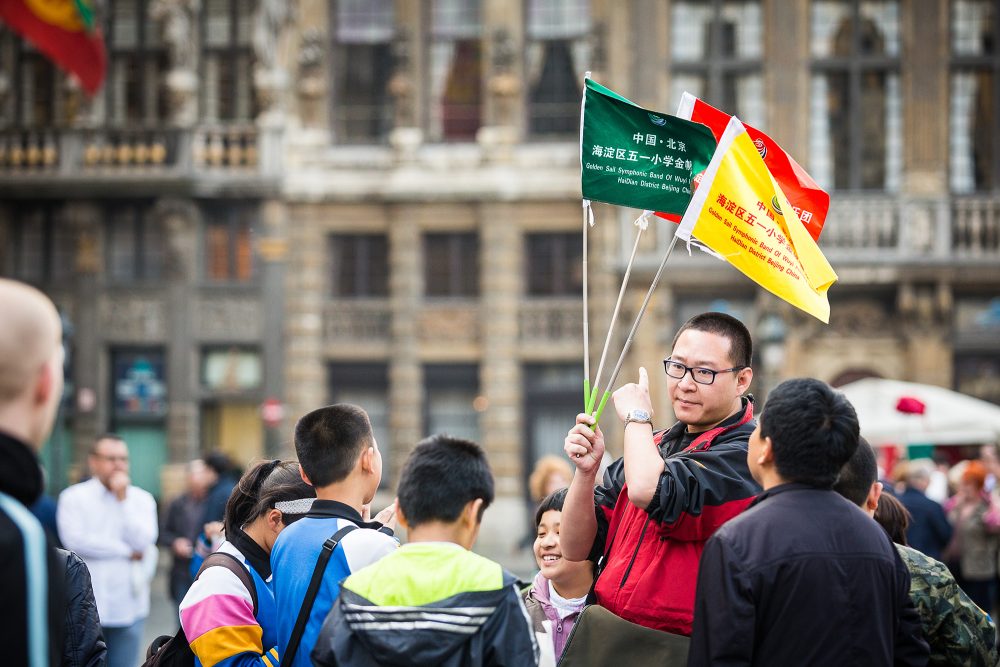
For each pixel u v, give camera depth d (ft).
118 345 113.80
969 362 106.22
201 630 19.45
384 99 114.93
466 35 113.91
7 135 113.29
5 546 11.62
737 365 19.12
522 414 111.86
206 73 115.44
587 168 19.89
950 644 19.54
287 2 113.70
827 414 16.70
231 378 113.39
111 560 40.86
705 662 15.92
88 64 86.84
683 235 19.45
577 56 112.37
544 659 22.76
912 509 48.47
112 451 41.01
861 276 105.50
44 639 11.73
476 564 16.11
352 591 16.11
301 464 19.70
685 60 109.91
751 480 18.02
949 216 106.22
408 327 112.37
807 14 108.68
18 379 12.17
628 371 108.06
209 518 49.80
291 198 112.88
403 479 16.85
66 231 115.34
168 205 111.86
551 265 112.57
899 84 108.58
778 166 21.86
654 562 18.10
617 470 20.24
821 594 15.97
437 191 111.45
